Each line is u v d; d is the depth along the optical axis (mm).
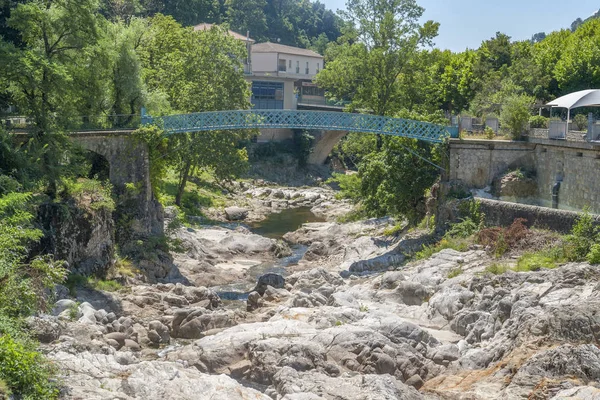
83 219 38844
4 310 23578
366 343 27375
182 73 63875
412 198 51750
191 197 71062
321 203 79500
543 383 22594
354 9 73500
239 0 148875
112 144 45812
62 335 27547
